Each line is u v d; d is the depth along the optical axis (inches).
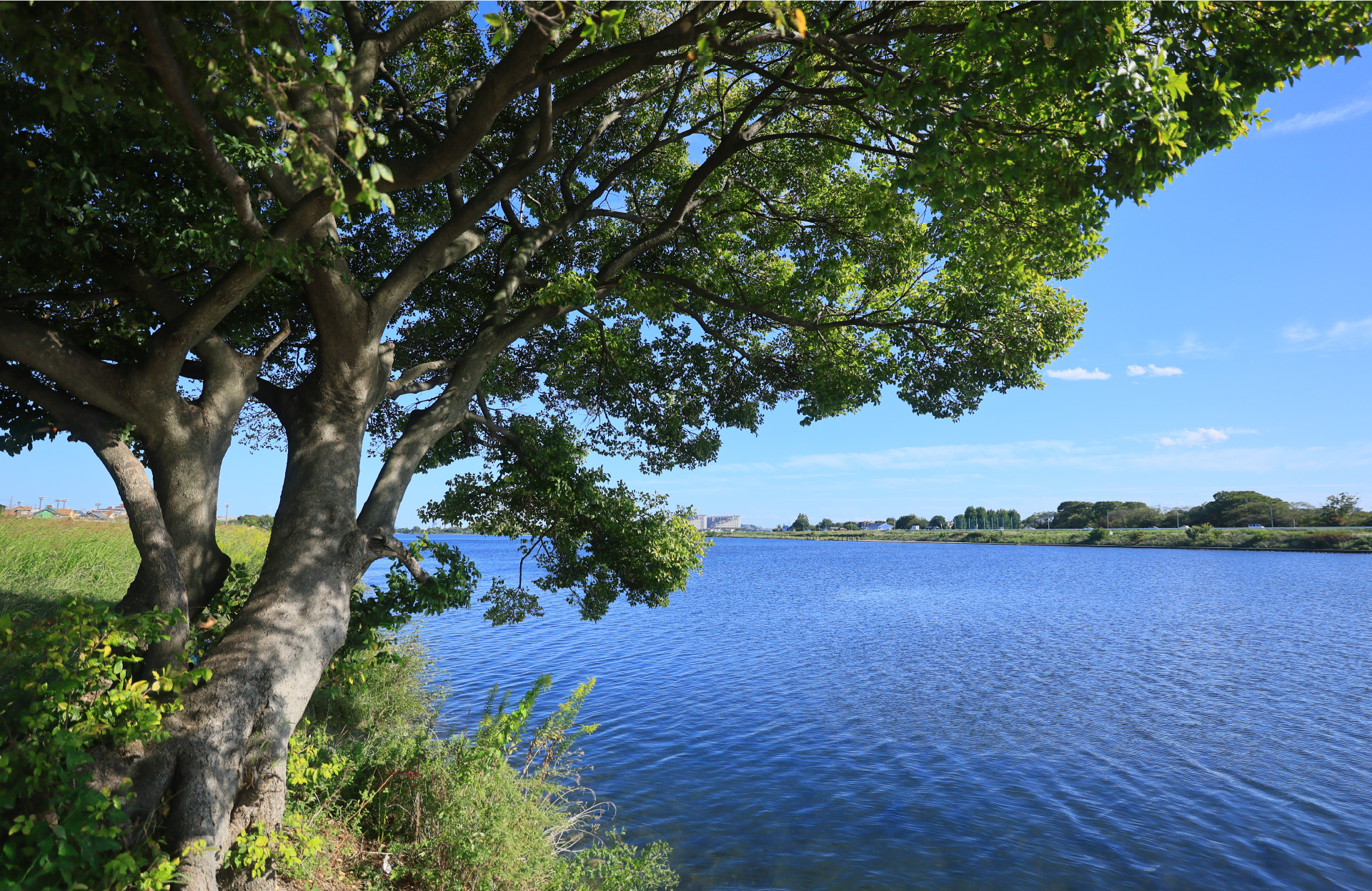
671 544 401.4
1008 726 652.1
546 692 748.0
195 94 198.7
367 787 283.9
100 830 159.0
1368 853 387.5
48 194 196.7
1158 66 202.1
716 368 547.8
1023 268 388.8
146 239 238.5
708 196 490.6
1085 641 1218.6
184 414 248.8
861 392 506.3
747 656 1032.2
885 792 475.2
